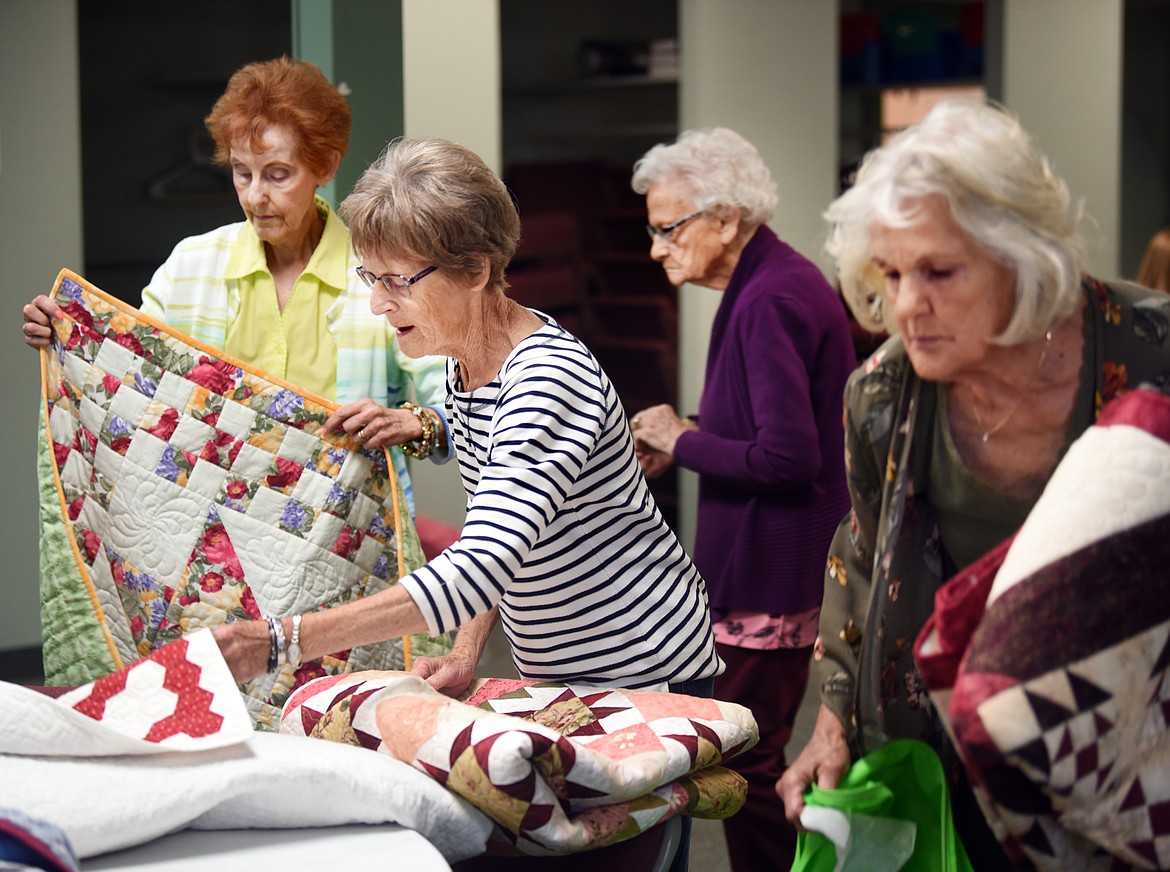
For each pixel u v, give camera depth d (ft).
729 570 9.73
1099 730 4.70
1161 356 5.32
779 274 9.67
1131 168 37.50
